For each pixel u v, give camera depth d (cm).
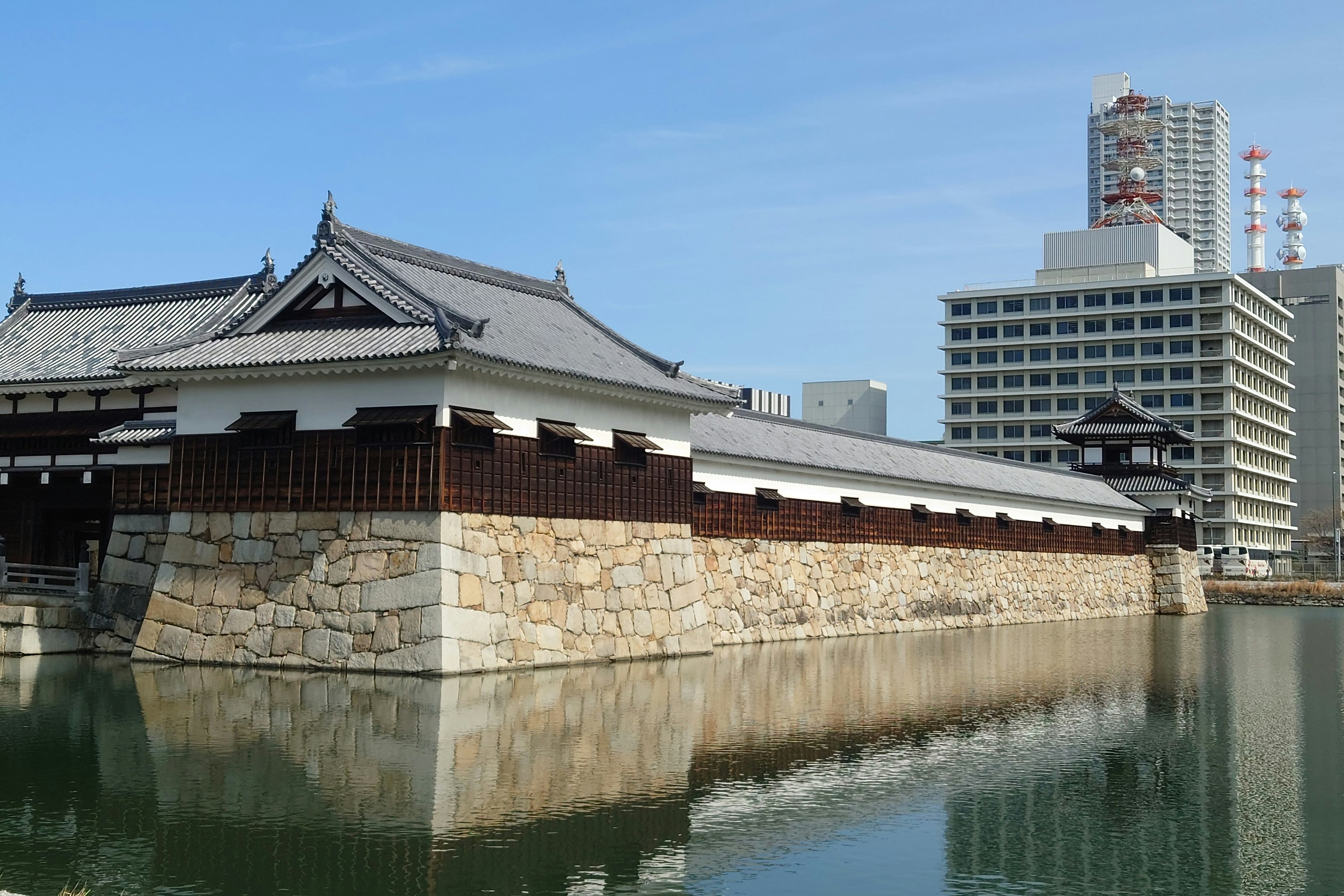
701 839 1688
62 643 3691
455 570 3152
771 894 1483
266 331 3594
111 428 4022
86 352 4266
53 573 4178
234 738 2255
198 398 3509
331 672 3180
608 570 3697
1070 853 1683
